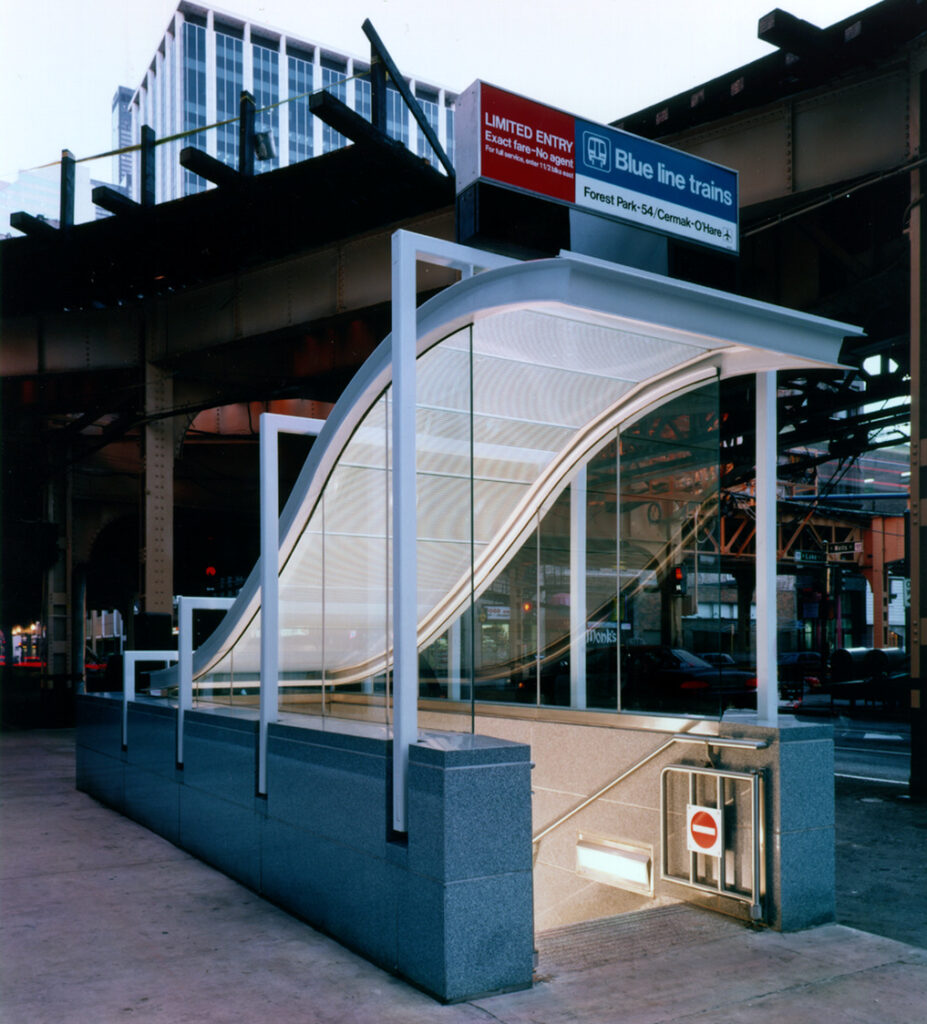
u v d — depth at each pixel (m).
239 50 140.75
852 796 10.45
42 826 8.64
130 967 4.60
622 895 6.39
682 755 5.88
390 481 5.51
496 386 6.33
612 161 5.53
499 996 4.12
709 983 4.28
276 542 6.22
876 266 12.73
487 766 4.18
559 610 7.36
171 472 19.09
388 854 4.48
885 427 20.38
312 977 4.42
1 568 22.83
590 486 7.22
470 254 4.79
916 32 10.09
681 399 6.34
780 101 11.31
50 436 22.16
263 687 6.05
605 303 4.49
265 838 5.95
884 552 44.97
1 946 4.96
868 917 5.85
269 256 17.20
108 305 21.39
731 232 6.10
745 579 36.19
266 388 18.91
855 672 27.73
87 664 33.66
